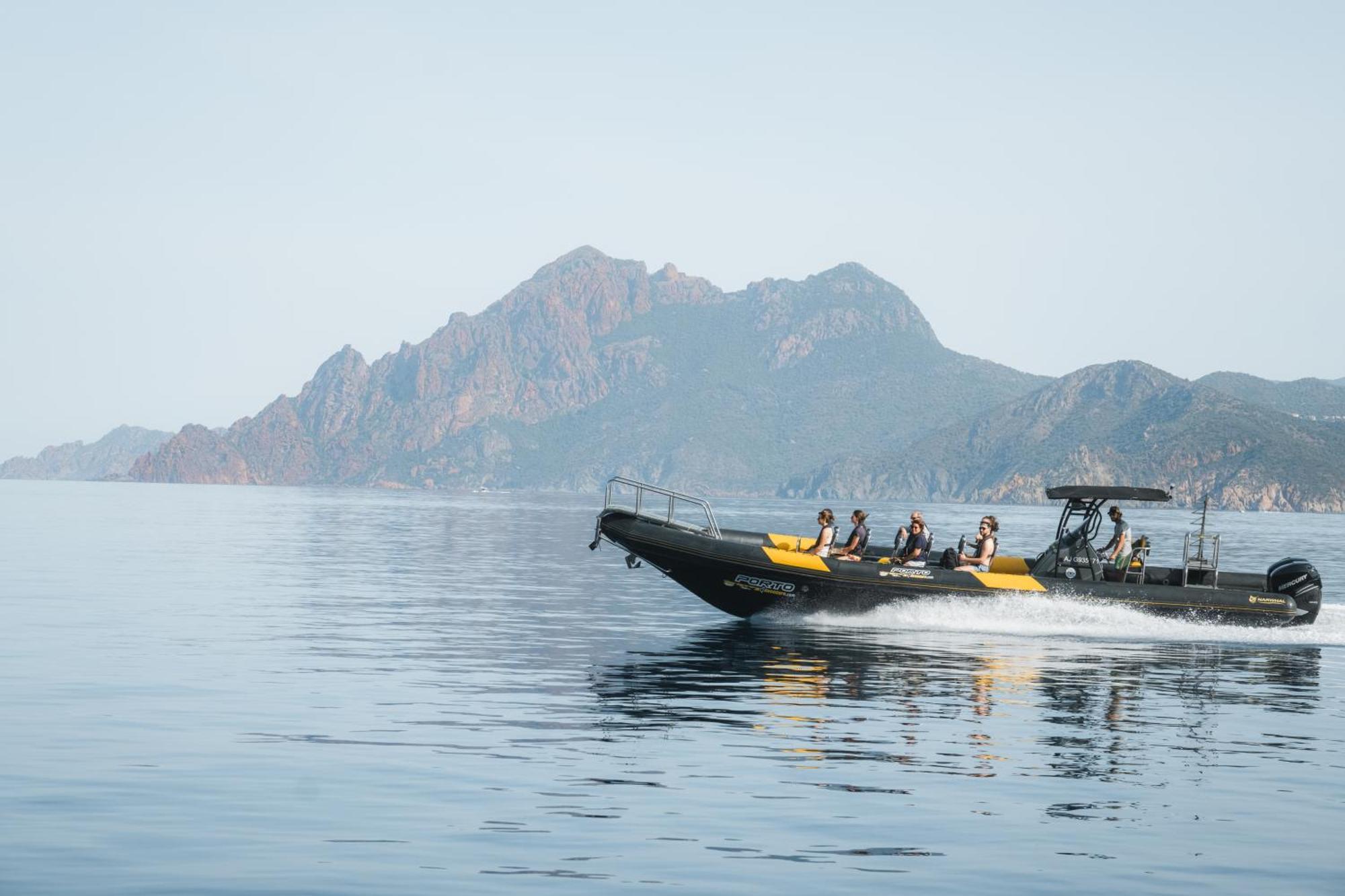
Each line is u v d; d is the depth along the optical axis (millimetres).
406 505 179125
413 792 10469
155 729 12852
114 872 8336
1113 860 8969
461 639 21078
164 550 48844
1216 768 11938
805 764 11703
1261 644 22484
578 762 11656
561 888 8164
